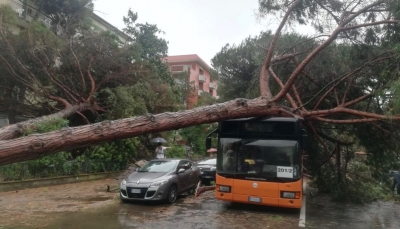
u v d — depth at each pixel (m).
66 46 15.91
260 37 16.16
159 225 7.57
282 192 8.38
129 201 10.34
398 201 11.89
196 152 26.75
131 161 17.83
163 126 7.01
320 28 9.62
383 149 10.55
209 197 11.53
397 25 8.38
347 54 10.07
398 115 7.79
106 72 17.47
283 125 8.77
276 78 10.38
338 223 8.41
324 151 11.77
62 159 13.28
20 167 11.88
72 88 16.89
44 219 7.91
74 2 20.22
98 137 5.82
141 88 17.94
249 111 8.62
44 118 12.64
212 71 23.75
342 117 10.90
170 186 10.18
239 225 7.76
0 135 6.81
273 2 9.59
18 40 15.02
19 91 16.42
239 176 8.77
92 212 8.77
